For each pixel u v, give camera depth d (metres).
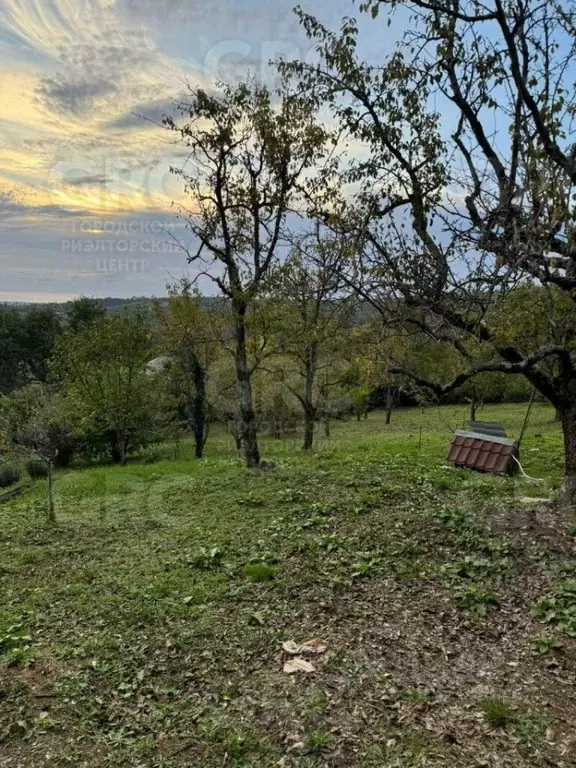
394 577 6.38
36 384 37.12
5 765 3.80
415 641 5.08
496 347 7.19
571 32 6.60
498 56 7.15
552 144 5.69
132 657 5.09
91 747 3.94
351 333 9.31
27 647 5.36
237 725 4.07
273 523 8.95
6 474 19.38
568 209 5.08
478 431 15.40
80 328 30.95
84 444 28.05
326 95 8.18
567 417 8.30
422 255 6.22
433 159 7.59
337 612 5.69
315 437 26.80
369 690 4.38
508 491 10.11
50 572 7.72
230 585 6.55
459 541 7.16
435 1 6.96
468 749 3.69
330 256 8.14
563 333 7.44
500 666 4.64
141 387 26.44
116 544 8.84
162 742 3.95
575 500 8.24
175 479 14.05
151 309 26.02
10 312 53.56
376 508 9.35
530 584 5.95
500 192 6.38
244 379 14.06
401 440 20.95
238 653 5.04
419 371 14.69
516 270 5.56
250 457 14.05
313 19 8.05
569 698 4.19
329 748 3.77
